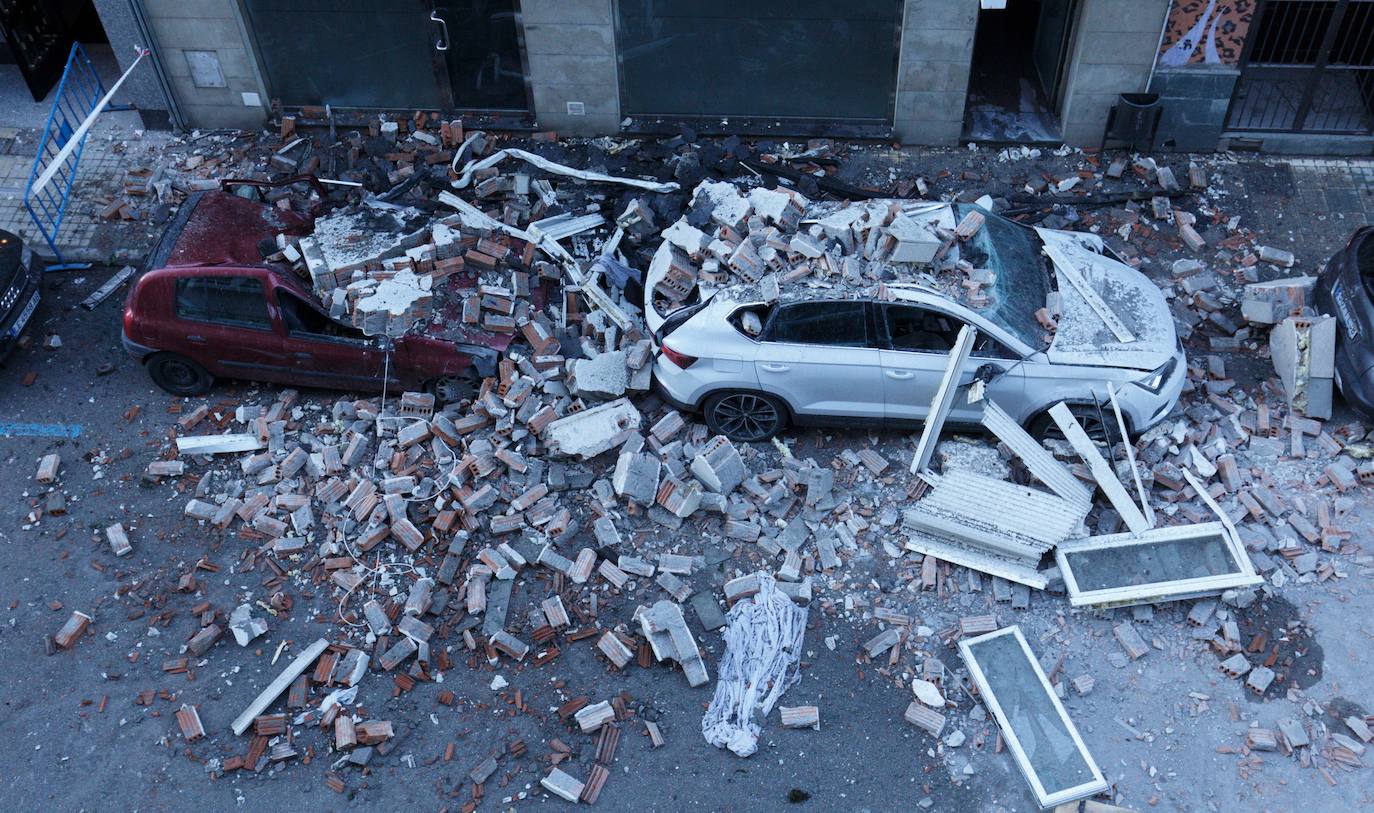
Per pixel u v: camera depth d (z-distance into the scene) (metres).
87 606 8.48
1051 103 13.02
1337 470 9.08
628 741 7.70
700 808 7.36
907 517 8.71
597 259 10.75
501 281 10.11
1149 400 8.93
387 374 9.62
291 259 10.00
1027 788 7.43
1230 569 8.32
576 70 12.52
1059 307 9.11
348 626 8.33
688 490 8.80
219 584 8.60
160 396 10.09
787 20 11.93
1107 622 8.30
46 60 13.26
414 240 10.07
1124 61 11.84
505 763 7.60
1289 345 9.75
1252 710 7.77
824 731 7.75
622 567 8.59
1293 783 7.38
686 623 8.32
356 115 13.23
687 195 11.69
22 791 7.46
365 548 8.71
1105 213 11.85
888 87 12.48
